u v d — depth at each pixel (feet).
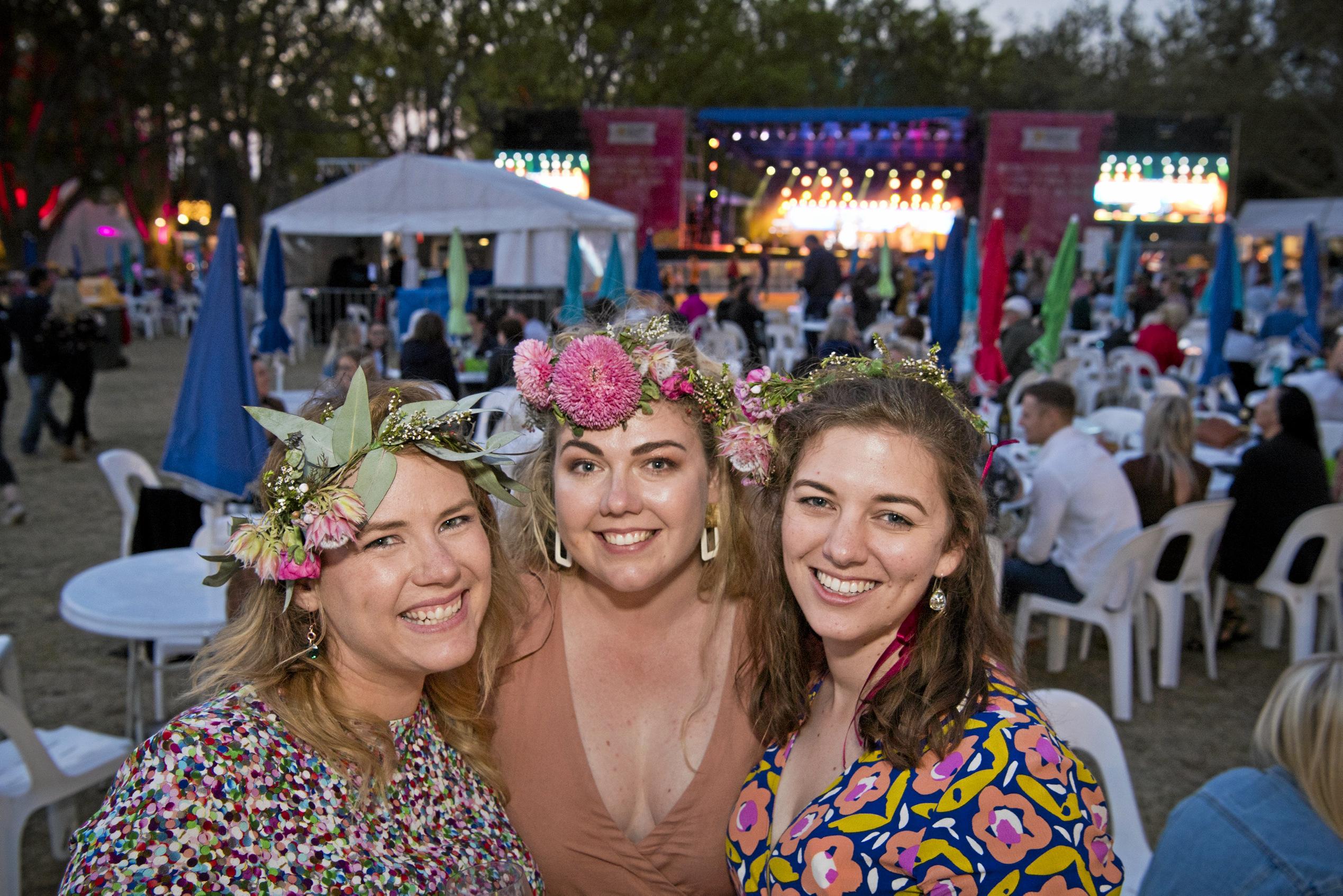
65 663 14.62
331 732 3.89
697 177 84.02
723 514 5.43
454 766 4.63
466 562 4.14
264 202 81.61
